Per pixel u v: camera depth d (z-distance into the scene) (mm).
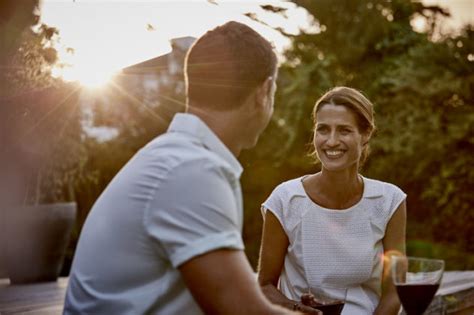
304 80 8914
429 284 1400
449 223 8320
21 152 3527
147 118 7602
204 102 1193
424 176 8375
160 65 6039
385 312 1924
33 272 3691
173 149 1126
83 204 6379
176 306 1104
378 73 9000
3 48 3246
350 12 9109
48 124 3609
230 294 1046
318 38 9297
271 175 9414
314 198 2027
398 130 8297
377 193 2025
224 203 1080
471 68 8094
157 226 1073
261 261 2061
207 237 1054
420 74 8242
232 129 1207
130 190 1108
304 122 8969
